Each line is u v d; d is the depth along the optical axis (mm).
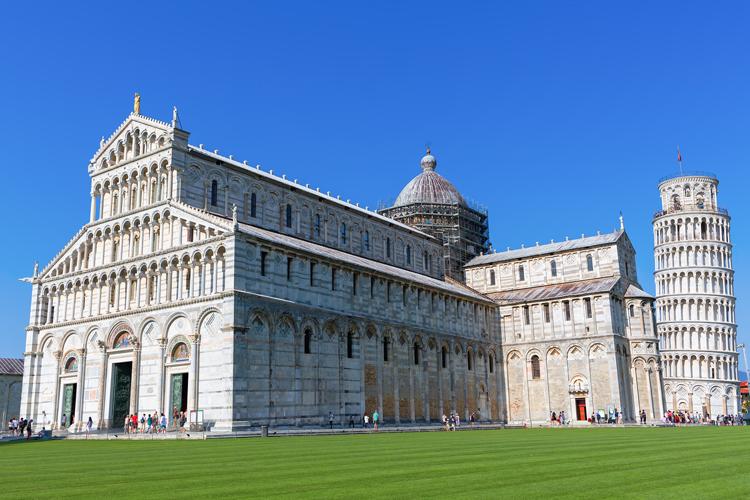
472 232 133375
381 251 107812
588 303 103062
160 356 70688
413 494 18031
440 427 80438
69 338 82062
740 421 113375
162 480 22188
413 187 133625
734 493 17609
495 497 17250
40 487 20859
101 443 51750
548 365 104688
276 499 17375
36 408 83688
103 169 84375
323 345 74250
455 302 100688
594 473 22484
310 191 96188
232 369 63000
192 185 77875
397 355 85312
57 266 86812
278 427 66125
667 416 101812
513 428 88812
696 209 155750
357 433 66938
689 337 151000
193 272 70062
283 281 71312
